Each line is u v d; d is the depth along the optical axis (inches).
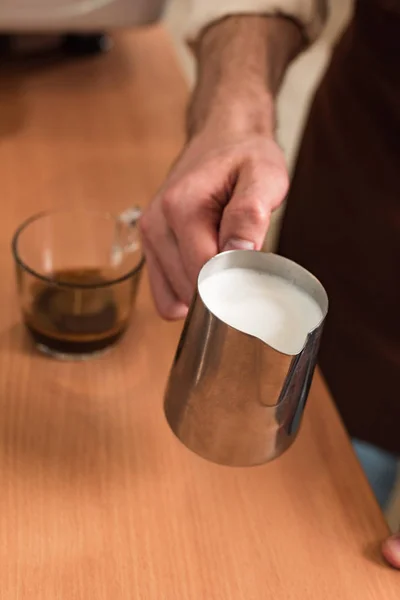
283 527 21.1
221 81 27.6
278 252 37.0
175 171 24.3
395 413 33.4
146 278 27.3
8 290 26.1
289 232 35.8
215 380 18.8
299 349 18.1
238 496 21.6
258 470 22.2
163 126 36.2
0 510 20.6
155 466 22.0
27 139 33.6
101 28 39.1
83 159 33.0
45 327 23.7
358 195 32.2
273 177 21.7
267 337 18.5
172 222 22.4
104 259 26.6
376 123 31.4
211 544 20.6
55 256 26.3
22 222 29.1
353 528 21.4
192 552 20.4
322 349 34.3
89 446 22.2
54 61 40.4
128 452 22.2
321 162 33.8
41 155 32.8
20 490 21.0
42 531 20.3
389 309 32.4
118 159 33.3
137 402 23.5
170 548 20.4
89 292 24.0
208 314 18.4
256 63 28.6
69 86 38.4
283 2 30.5
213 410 19.2
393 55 30.3
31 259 25.6
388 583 20.5
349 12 36.0
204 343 18.7
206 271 19.2
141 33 45.2
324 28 33.2
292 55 31.7
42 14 37.5
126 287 24.2
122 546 20.3
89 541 20.3
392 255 31.8
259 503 21.5
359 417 34.3
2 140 33.3
